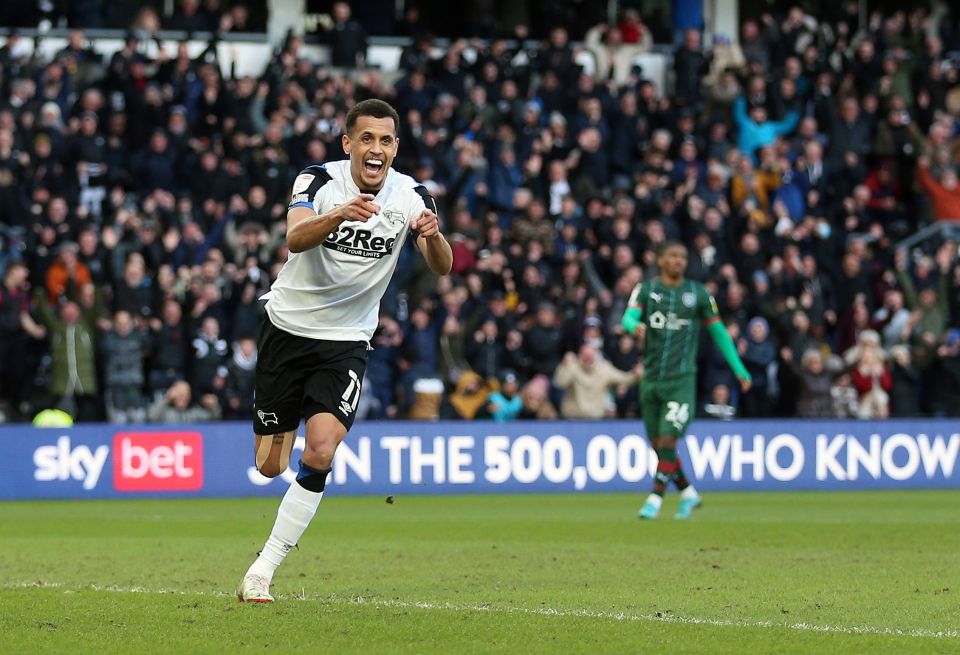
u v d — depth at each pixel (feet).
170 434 87.81
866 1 138.72
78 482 86.58
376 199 35.09
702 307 65.98
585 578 42.96
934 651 28.73
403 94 114.73
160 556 50.11
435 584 41.29
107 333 90.53
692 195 107.86
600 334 96.32
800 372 97.04
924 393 101.55
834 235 114.32
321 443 34.81
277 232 101.14
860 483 94.79
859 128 120.88
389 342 95.14
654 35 133.90
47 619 32.76
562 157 113.09
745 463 92.99
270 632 30.68
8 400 92.73
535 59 121.60
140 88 109.09
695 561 48.32
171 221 99.50
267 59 125.49
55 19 121.08
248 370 92.02
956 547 53.83
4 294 92.53
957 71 129.08
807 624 32.94
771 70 127.95
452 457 89.76
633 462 92.12
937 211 118.73
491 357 94.79
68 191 102.73
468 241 103.40
